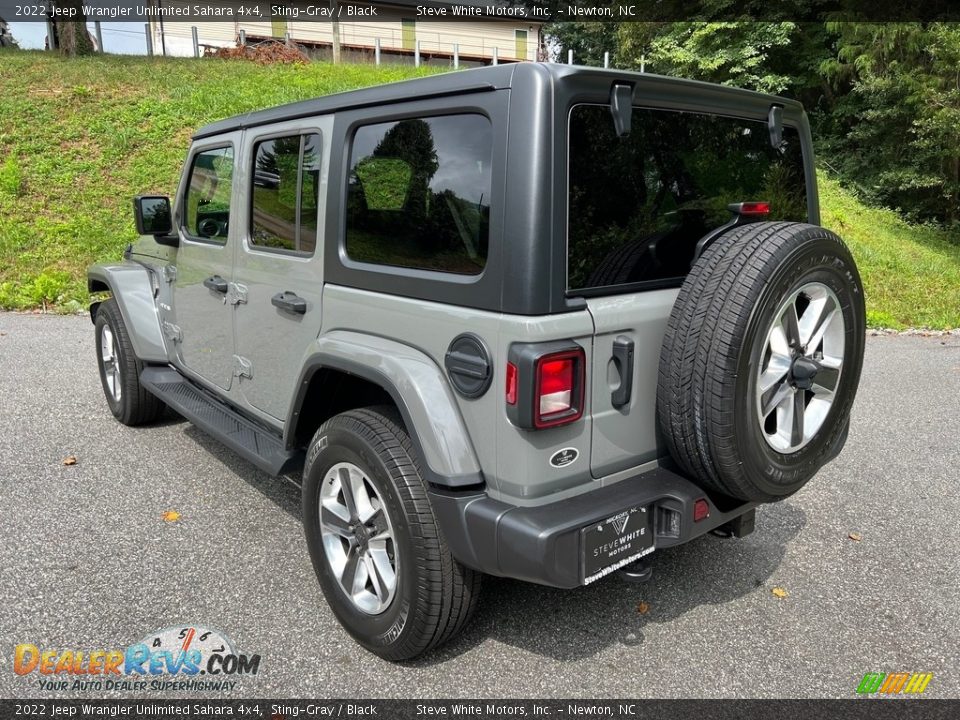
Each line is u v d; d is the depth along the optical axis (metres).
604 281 2.36
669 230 2.58
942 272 11.94
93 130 12.85
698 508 2.50
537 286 2.15
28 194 11.17
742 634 2.89
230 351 3.76
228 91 15.16
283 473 3.21
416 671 2.66
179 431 5.04
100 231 10.57
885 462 4.71
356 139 2.78
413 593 2.48
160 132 13.12
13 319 8.47
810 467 2.63
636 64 18.81
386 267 2.64
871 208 15.17
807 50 16.53
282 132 3.18
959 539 3.68
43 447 4.71
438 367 2.45
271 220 3.30
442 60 33.47
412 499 2.43
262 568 3.32
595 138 2.29
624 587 3.22
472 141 2.32
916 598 3.15
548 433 2.25
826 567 3.41
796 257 2.30
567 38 28.22
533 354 2.13
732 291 2.25
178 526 3.69
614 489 2.45
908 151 14.81
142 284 4.74
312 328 3.05
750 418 2.31
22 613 2.95
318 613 3.00
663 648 2.80
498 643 2.82
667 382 2.37
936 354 7.81
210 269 3.86
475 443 2.36
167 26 29.03
